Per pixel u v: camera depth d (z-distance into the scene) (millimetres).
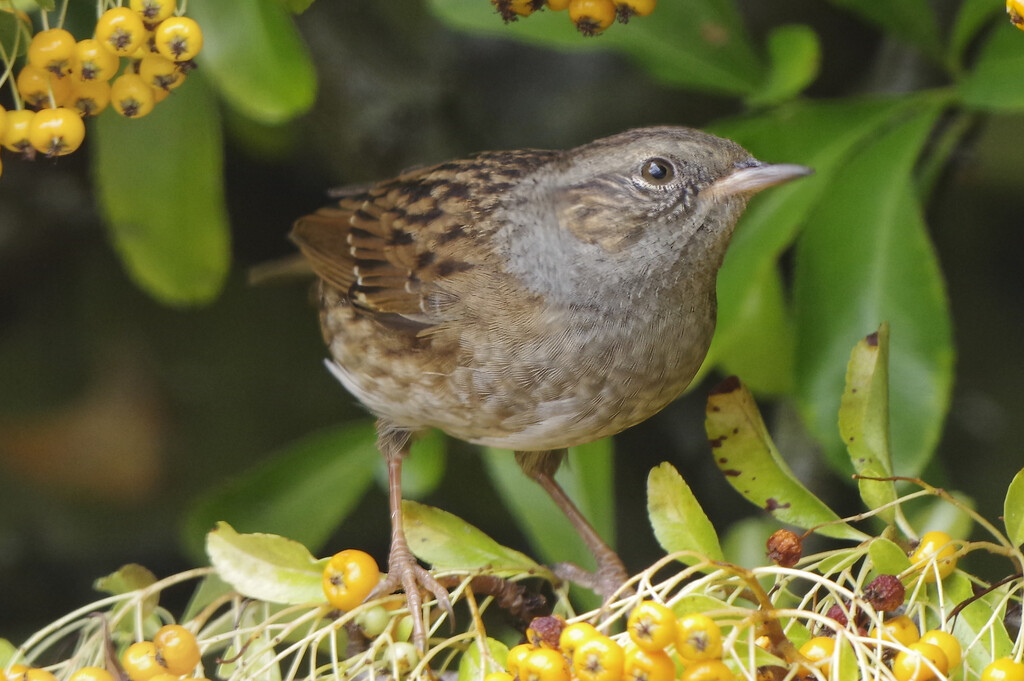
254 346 2379
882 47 2316
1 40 2209
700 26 2279
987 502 2342
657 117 2350
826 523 2209
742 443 2223
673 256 2240
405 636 2221
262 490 2277
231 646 2223
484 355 2244
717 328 2254
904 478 2205
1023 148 2350
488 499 2367
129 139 2271
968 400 2355
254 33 2236
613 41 2275
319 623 2225
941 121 2299
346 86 2338
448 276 2248
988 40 2264
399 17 2346
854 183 2262
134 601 2215
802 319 2260
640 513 2361
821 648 2193
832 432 2256
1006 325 2363
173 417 2373
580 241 2242
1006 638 2197
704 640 2184
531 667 2189
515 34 2271
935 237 2312
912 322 2254
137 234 2275
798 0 2340
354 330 2260
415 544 2227
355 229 2266
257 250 2375
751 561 2279
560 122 2350
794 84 2266
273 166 2363
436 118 2342
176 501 2369
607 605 2191
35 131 2203
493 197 2250
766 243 2258
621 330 2242
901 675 2186
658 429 2365
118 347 2377
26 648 2209
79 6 2252
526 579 2242
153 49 2207
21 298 2375
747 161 2242
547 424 2246
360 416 2375
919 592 2201
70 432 2369
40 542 2363
